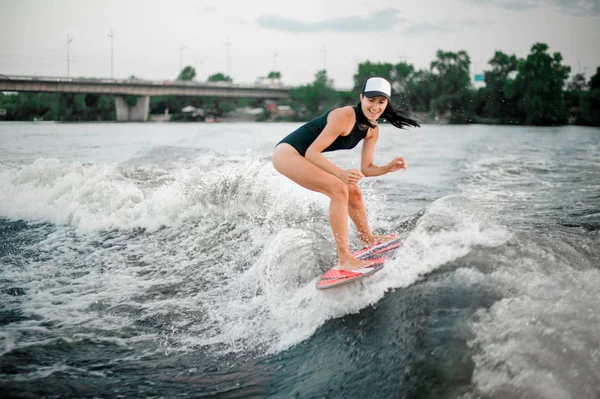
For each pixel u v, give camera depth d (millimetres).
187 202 6512
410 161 12969
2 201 7586
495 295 3135
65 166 8766
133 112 73188
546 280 3252
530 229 4680
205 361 3273
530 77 71312
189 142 18797
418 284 3465
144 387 2961
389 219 5699
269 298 4035
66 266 5086
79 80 63344
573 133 34312
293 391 2895
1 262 5234
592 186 8500
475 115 79250
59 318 3865
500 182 9062
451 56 87250
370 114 3836
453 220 4254
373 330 3236
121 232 6219
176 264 5023
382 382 2777
